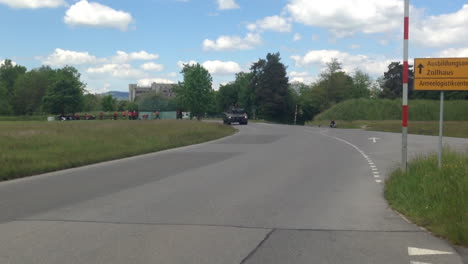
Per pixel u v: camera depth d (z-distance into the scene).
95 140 22.00
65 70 98.31
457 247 5.90
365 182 11.66
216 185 11.14
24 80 117.94
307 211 8.14
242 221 7.34
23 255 5.52
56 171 14.25
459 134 34.41
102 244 5.98
